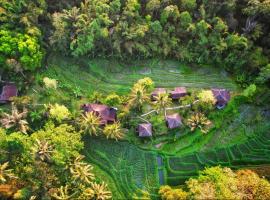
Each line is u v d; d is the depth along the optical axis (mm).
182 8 67938
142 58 69500
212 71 69812
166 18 66562
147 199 58719
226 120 66375
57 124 61781
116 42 65750
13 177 55125
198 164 62688
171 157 62781
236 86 68812
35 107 63375
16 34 63094
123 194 59875
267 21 67812
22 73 65062
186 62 69750
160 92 64688
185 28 67500
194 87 68125
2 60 62281
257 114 67125
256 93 68188
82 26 65000
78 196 55844
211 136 64938
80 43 65375
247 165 63188
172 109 65250
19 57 63031
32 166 56500
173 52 68875
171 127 62656
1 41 61625
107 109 62969
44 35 67688
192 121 63000
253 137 65562
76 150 59156
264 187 55906
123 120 63000
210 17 68438
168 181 61000
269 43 68062
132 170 61656
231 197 54344
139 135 61969
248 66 68125
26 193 54812
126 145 63188
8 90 64125
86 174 56875
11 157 57625
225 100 65000
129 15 65812
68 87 66375
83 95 66125
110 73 68375
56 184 56906
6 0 65125
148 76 68562
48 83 62594
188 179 61156
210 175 56812
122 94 66500
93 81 67688
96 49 68062
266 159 63625
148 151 62938
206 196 53750
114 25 66438
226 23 68875
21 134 58625
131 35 65062
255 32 66875
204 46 67750
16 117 59344
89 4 66312
